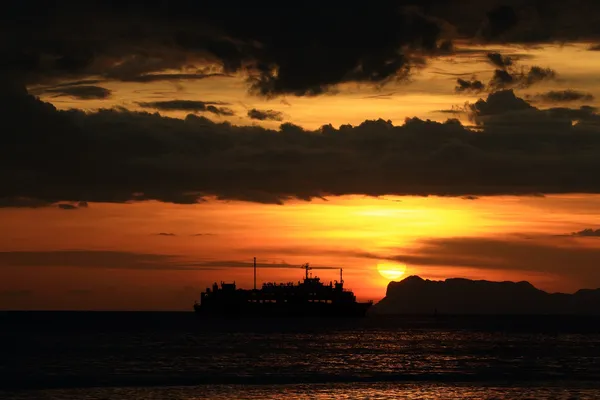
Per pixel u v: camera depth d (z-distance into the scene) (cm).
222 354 15525
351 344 19450
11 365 12900
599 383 10506
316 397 9075
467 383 10469
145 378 10956
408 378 11088
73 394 9338
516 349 18000
